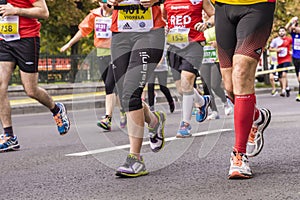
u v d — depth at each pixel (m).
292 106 34.12
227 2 12.12
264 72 48.72
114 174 12.84
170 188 11.23
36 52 17.31
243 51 11.85
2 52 17.17
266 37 11.92
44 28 67.00
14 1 16.91
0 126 26.39
